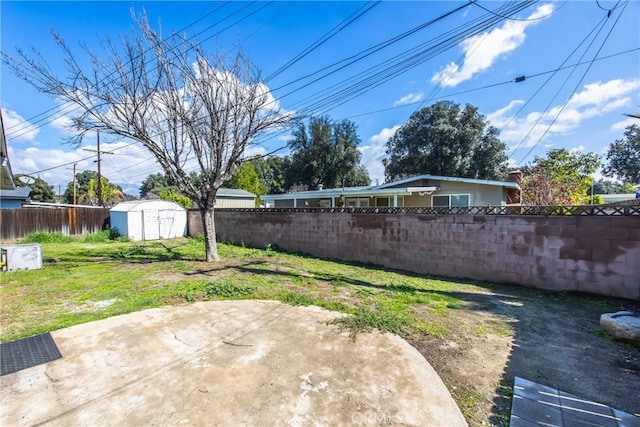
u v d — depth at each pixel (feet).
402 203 44.91
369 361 8.75
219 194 78.28
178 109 22.61
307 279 18.66
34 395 7.16
